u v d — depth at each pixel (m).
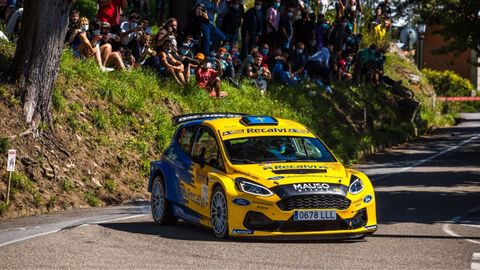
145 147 46.84
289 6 69.75
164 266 22.34
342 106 76.69
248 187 26.98
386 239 28.02
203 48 60.41
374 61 89.06
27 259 23.33
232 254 24.41
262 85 66.38
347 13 84.19
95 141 44.72
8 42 47.41
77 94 46.97
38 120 42.12
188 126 32.09
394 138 79.69
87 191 40.97
